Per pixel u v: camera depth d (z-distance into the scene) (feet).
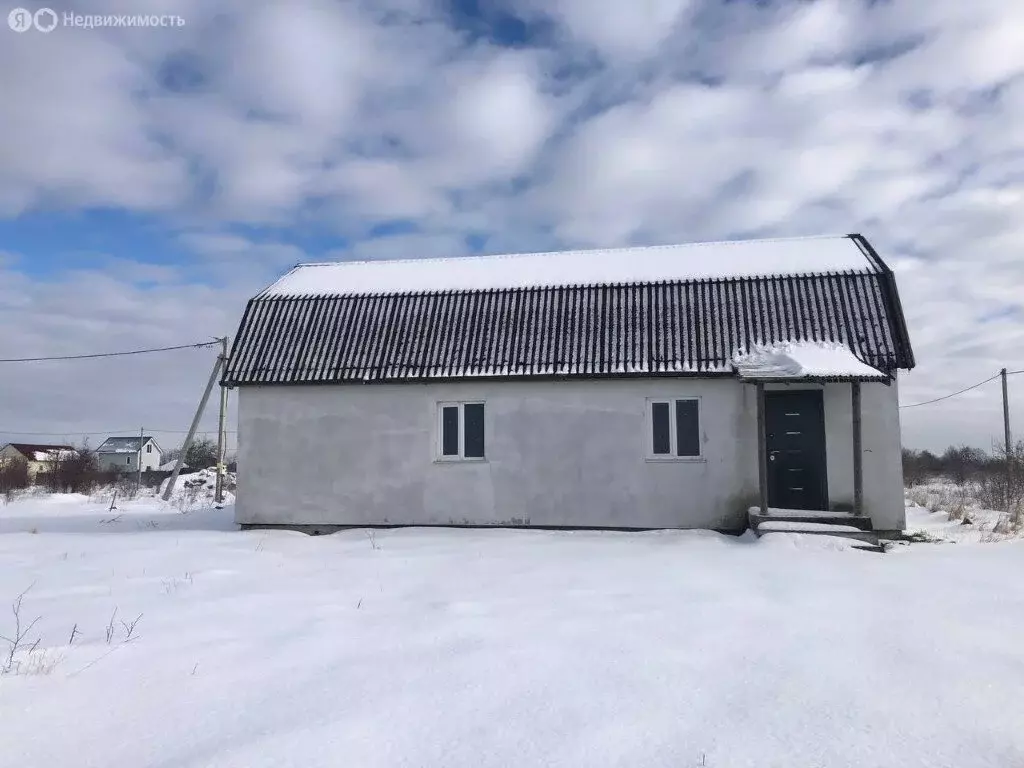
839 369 37.40
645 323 44.42
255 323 49.49
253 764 12.39
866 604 23.67
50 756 12.87
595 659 17.99
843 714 14.51
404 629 21.13
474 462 45.47
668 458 43.27
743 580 27.73
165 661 18.15
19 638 19.90
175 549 38.96
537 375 43.83
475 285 49.21
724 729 13.80
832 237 49.57
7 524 58.49
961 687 15.93
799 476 42.24
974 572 29.32
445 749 12.99
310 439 47.60
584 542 39.11
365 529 46.19
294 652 18.92
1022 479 80.07
